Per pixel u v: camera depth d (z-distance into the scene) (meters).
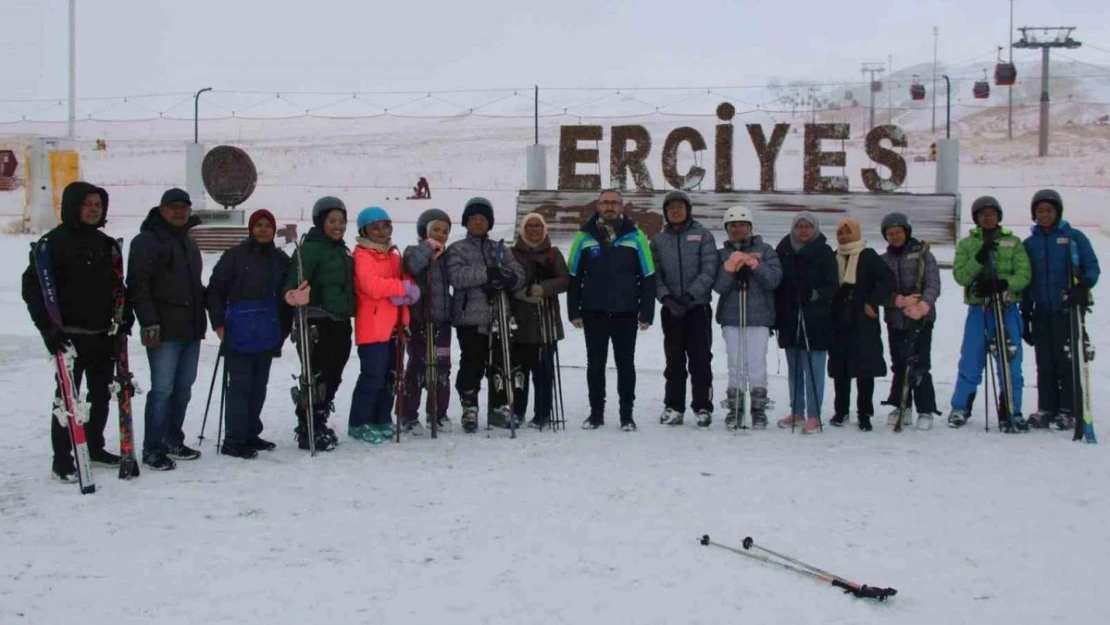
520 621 4.22
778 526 5.55
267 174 45.12
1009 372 8.38
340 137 60.28
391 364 8.01
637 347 13.22
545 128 61.03
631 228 8.40
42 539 5.27
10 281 18.02
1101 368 11.63
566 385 10.70
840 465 7.07
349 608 4.34
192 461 7.17
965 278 8.56
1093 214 28.72
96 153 51.28
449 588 4.58
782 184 37.56
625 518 5.69
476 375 8.30
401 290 7.72
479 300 8.15
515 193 36.50
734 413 8.53
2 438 7.79
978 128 61.12
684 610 4.34
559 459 7.22
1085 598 4.52
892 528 5.53
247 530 5.44
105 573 4.75
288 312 7.48
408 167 47.25
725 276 8.44
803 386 8.56
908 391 8.41
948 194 18.92
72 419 6.22
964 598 4.51
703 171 19.75
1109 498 6.17
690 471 6.85
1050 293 8.46
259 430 7.52
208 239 21.61
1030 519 5.71
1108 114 65.75
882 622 4.23
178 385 7.14
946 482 6.57
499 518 5.68
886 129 19.28
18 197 34.75
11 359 11.38
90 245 6.55
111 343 6.79
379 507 5.91
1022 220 27.33
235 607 4.34
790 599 4.47
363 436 7.88
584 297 8.40
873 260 8.34
